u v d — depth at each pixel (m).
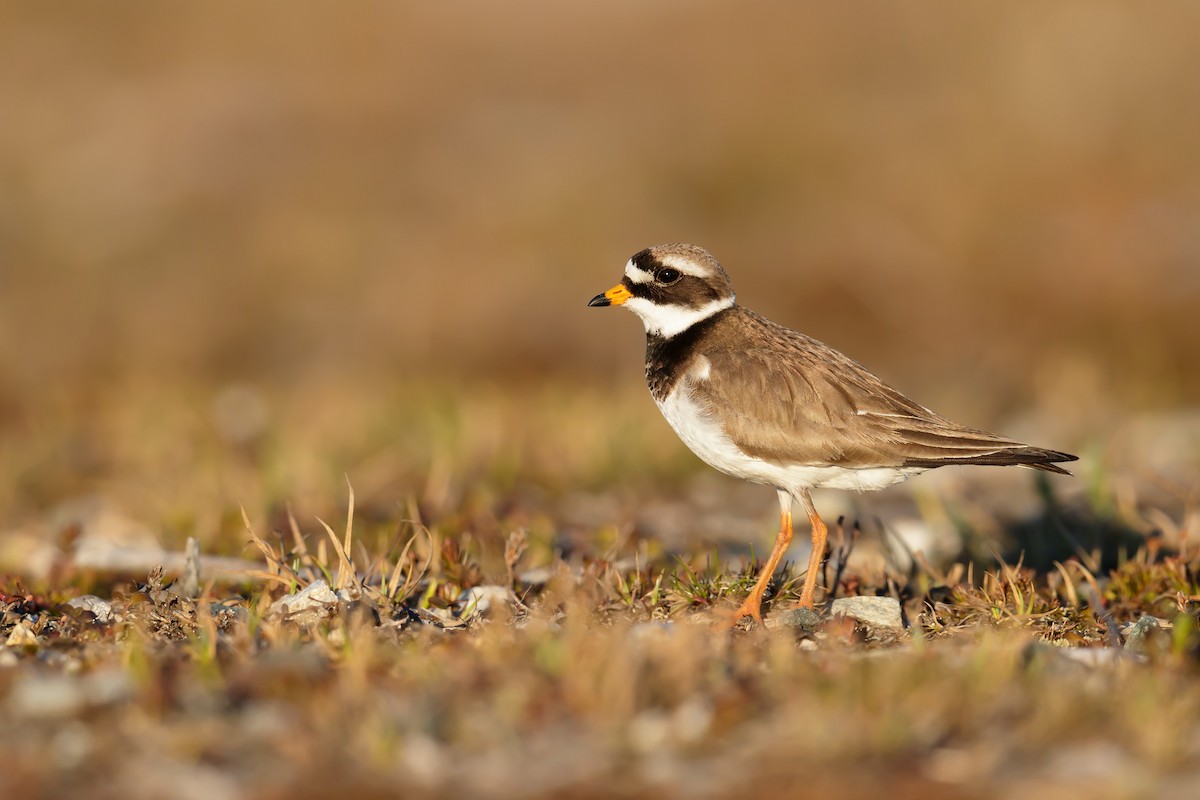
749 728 5.98
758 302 23.22
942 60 29.39
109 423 16.14
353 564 8.92
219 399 16.98
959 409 17.53
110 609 8.56
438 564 9.20
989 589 8.62
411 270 24.30
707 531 11.82
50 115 32.44
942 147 26.09
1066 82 26.70
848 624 7.66
